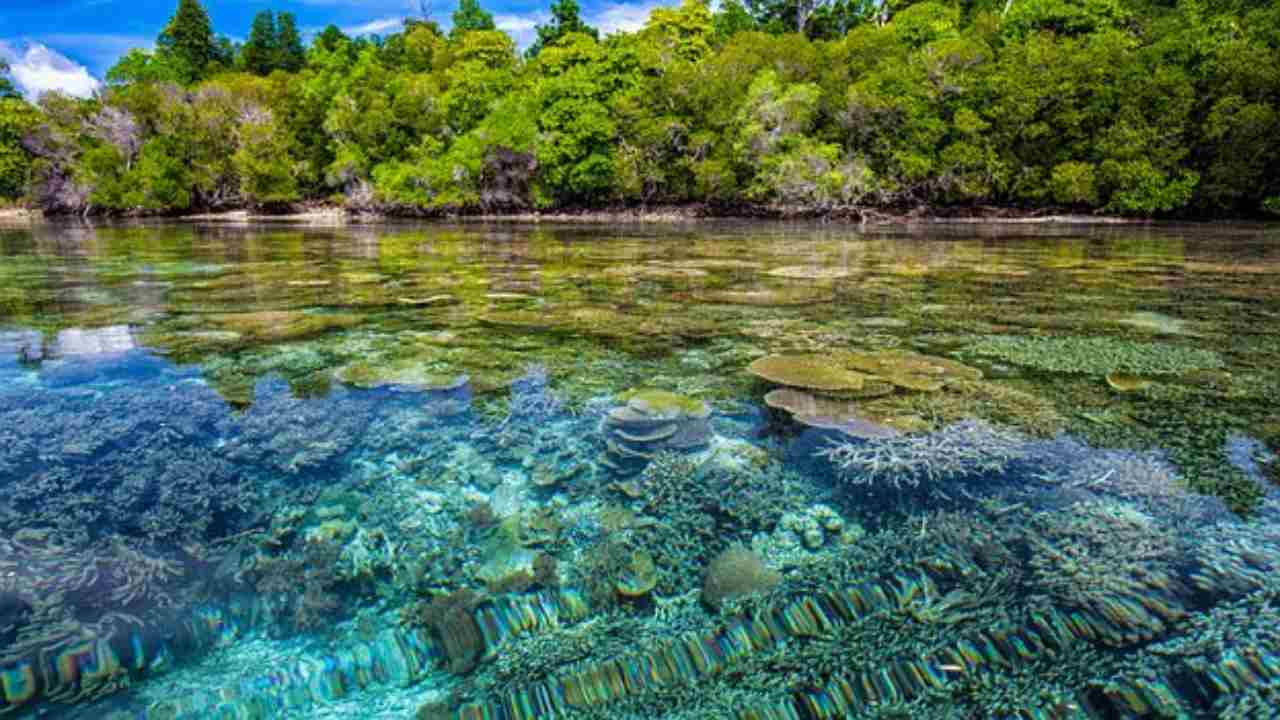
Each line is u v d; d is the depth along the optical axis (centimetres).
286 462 288
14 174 3322
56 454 291
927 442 303
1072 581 199
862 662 172
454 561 217
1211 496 248
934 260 1125
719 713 158
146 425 327
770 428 324
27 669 165
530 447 306
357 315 616
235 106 3259
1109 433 311
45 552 216
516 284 830
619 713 158
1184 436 307
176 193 3053
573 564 215
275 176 3083
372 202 2992
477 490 265
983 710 156
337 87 3309
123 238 1808
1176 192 2220
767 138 2605
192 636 180
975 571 207
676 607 194
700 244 1530
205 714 155
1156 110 2272
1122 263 1059
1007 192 2562
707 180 2705
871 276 905
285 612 190
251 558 216
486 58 3872
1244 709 152
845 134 2730
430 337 525
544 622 189
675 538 230
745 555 218
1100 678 163
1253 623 177
